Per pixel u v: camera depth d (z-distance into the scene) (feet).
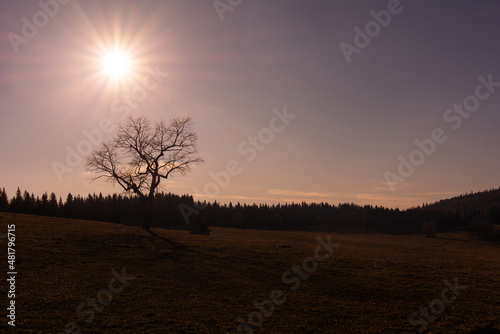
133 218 385.09
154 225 353.72
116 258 89.97
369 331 53.62
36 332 45.44
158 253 100.63
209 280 77.25
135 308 57.77
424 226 517.14
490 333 53.57
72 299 58.80
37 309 52.85
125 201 408.87
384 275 87.76
